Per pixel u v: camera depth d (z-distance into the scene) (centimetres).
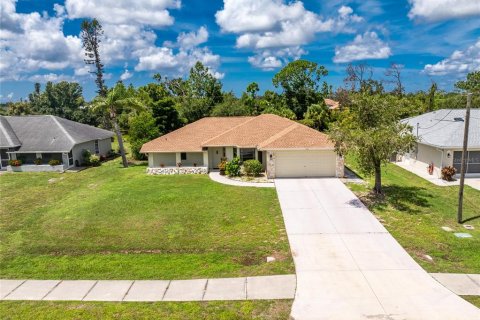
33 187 2802
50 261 1463
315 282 1217
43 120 3875
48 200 2420
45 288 1248
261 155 3058
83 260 1462
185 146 3155
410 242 1524
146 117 4078
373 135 1909
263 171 3041
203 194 2383
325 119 5356
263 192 2366
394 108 2052
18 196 2531
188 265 1384
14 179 3097
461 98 4716
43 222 1958
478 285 1176
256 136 3127
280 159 2761
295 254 1435
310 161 2752
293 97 6400
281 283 1218
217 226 1802
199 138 3300
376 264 1335
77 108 7244
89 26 3578
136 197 2369
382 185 2462
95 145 4166
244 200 2209
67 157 3522
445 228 1681
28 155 3553
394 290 1155
